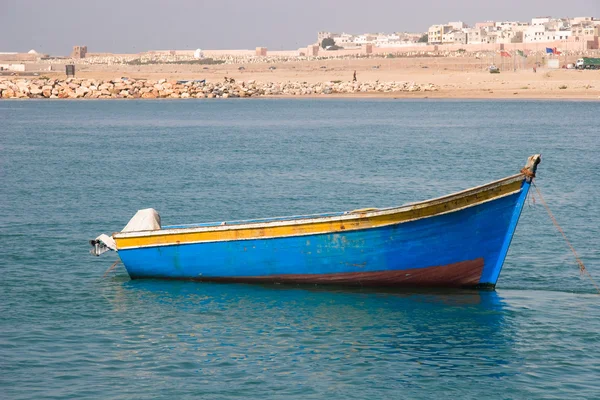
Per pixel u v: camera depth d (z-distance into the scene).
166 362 18.73
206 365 18.56
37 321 21.55
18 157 63.94
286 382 17.67
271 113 131.25
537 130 92.62
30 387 17.34
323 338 20.30
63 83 197.25
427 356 19.12
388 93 192.62
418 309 22.50
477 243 23.19
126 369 18.31
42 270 27.02
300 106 153.62
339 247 23.55
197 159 62.53
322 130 94.75
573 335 20.45
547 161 60.12
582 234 32.53
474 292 23.95
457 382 17.67
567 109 134.88
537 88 182.62
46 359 18.86
